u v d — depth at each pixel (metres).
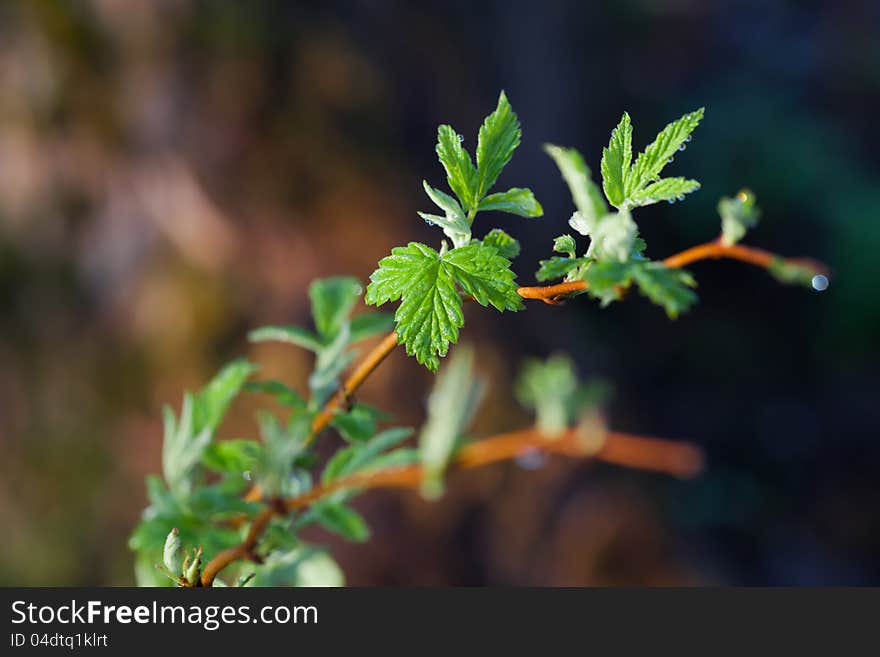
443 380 0.98
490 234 0.60
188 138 3.05
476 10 4.40
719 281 6.51
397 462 0.88
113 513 2.77
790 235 6.60
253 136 3.14
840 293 6.40
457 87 3.97
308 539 2.76
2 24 2.96
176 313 2.91
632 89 7.02
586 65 6.55
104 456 2.83
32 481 2.79
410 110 3.64
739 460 5.69
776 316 6.45
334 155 3.27
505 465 3.29
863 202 6.66
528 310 3.99
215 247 2.98
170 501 0.81
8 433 2.81
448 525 3.05
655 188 0.56
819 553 5.25
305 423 0.76
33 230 2.93
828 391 6.18
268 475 0.73
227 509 0.77
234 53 3.15
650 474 4.17
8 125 2.93
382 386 2.97
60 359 2.90
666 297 0.50
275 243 3.06
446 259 0.56
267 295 2.99
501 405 3.40
